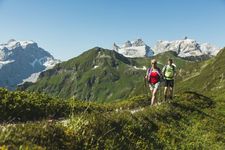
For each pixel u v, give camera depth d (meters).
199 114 31.47
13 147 9.54
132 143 15.78
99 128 14.22
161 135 19.83
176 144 20.17
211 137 25.95
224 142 26.70
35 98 20.69
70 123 13.34
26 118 18.94
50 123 12.33
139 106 30.38
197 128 26.91
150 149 16.89
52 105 21.05
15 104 18.73
